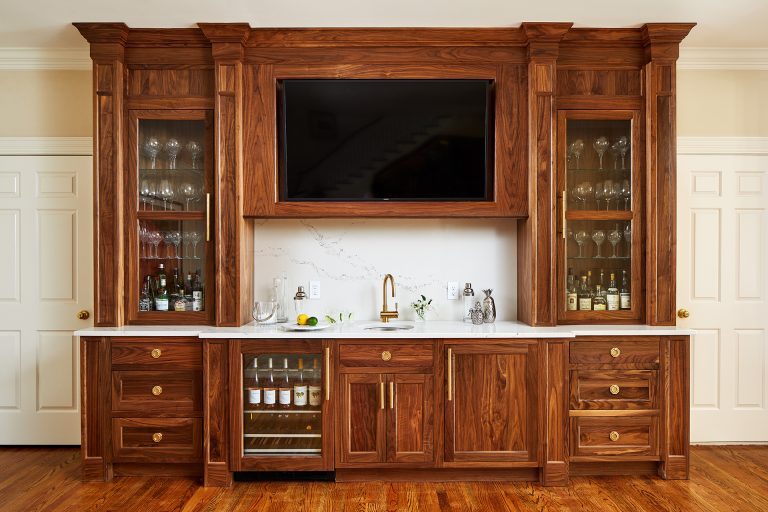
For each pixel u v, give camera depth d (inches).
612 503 111.0
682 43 139.6
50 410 144.9
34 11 119.6
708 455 137.8
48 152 144.3
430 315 144.3
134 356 121.4
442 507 109.2
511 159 129.0
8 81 144.2
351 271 144.5
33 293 144.6
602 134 132.5
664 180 128.9
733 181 145.3
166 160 131.0
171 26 125.9
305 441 121.4
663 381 122.3
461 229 144.7
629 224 131.7
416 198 130.9
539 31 124.3
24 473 126.6
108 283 127.5
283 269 143.8
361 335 119.2
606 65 130.8
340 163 130.4
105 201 127.3
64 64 143.8
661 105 128.8
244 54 128.4
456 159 130.5
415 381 119.7
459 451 120.0
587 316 131.0
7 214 144.7
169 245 131.6
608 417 122.4
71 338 144.7
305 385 121.4
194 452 121.3
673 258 128.7
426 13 119.7
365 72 128.9
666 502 111.3
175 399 121.5
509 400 120.3
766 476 124.4
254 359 121.5
